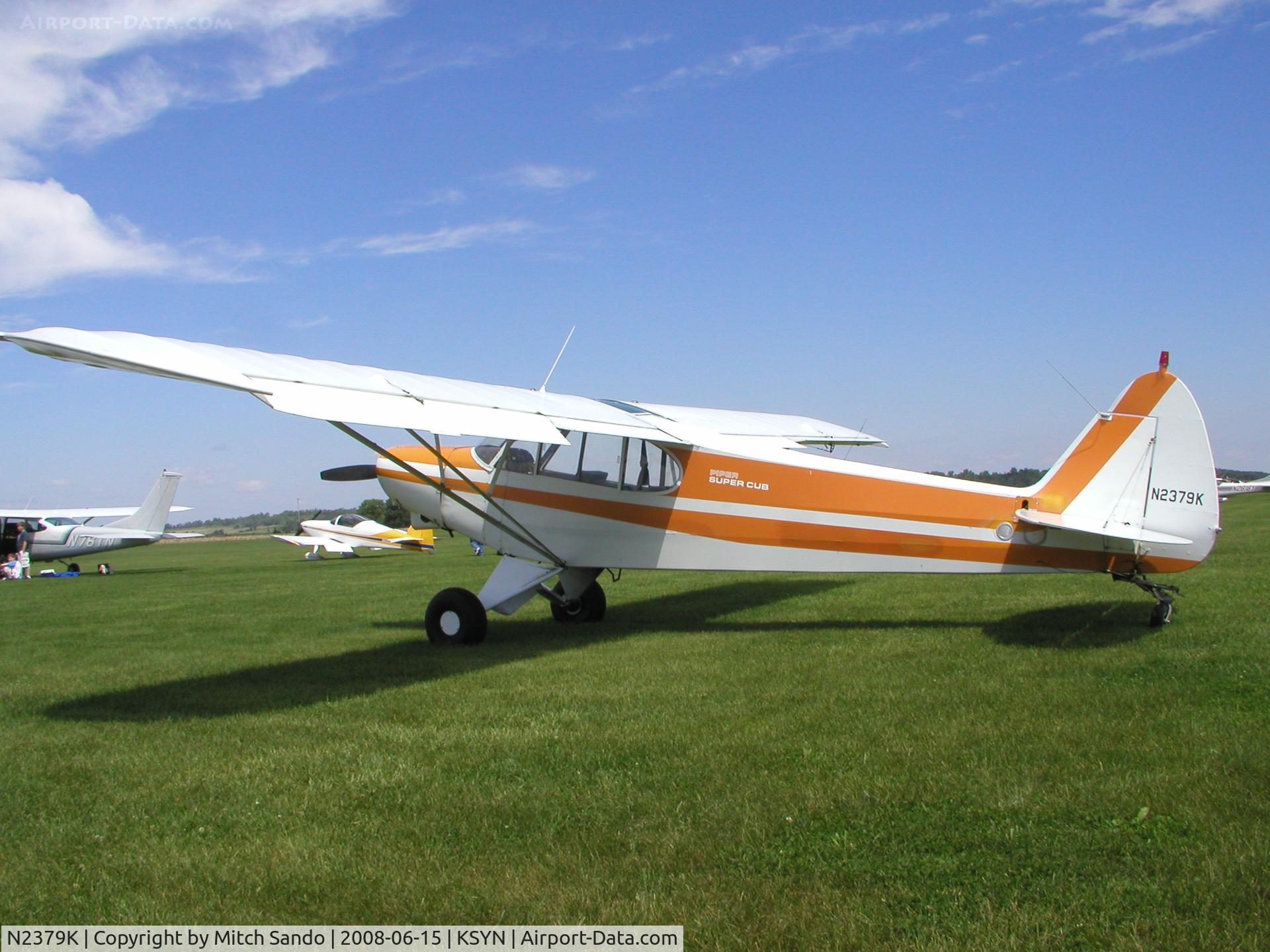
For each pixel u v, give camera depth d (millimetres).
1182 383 7398
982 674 6152
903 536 8305
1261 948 2645
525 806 4023
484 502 9789
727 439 9242
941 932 2836
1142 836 3439
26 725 5996
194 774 4707
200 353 6039
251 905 3209
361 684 6914
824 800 3930
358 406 6160
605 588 13438
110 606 14773
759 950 2771
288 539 29875
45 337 5301
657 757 4652
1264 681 5539
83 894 3361
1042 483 7852
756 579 13609
